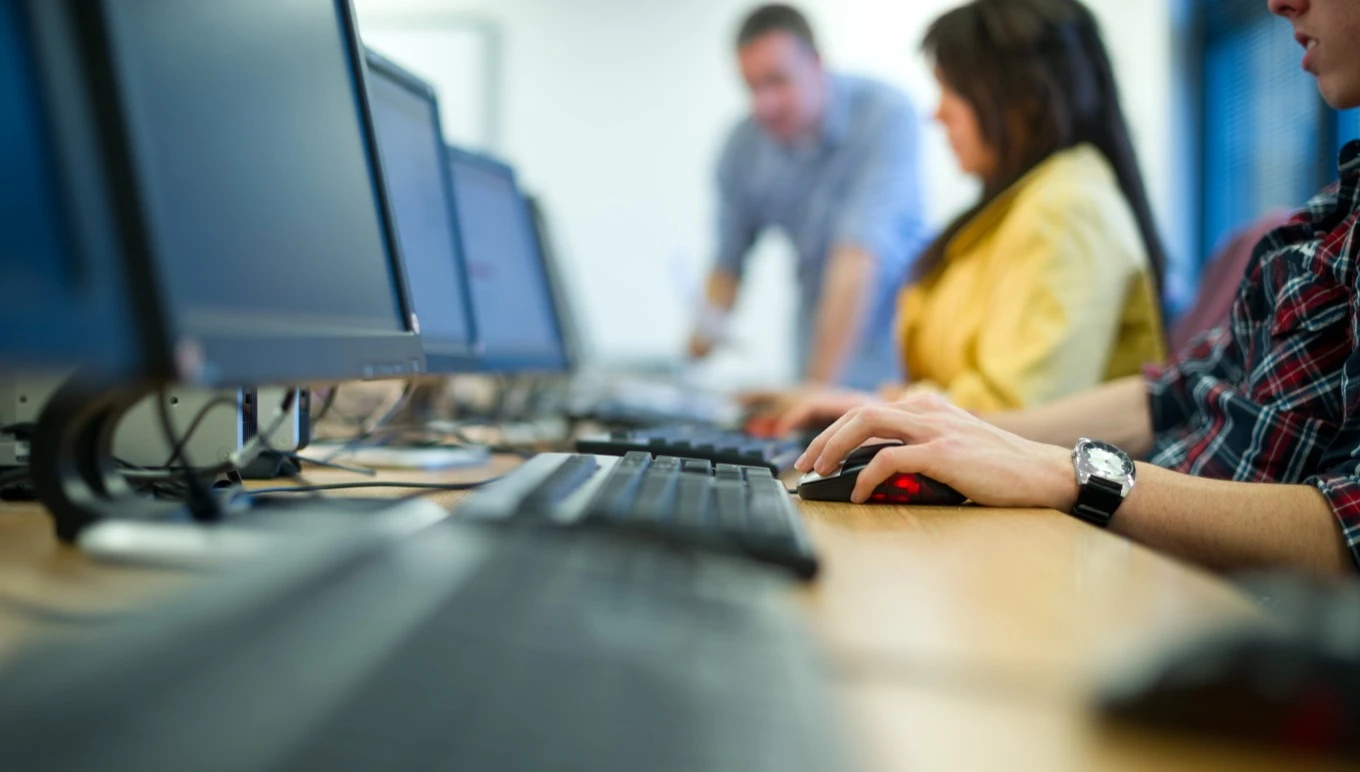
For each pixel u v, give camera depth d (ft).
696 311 14.58
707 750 0.82
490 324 5.93
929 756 0.99
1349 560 2.83
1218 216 12.88
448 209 4.87
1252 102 12.01
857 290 13.84
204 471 2.35
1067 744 1.02
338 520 2.07
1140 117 13.34
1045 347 5.45
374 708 0.81
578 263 14.82
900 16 13.85
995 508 2.78
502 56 14.84
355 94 2.82
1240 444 3.71
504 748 0.78
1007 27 6.12
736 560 1.70
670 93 14.61
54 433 1.91
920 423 2.93
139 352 1.66
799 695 0.96
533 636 1.00
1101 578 1.81
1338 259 3.51
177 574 1.64
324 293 2.45
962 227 6.34
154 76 1.82
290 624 0.98
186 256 1.83
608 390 9.50
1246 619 1.14
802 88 13.89
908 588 1.72
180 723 0.77
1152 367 4.78
